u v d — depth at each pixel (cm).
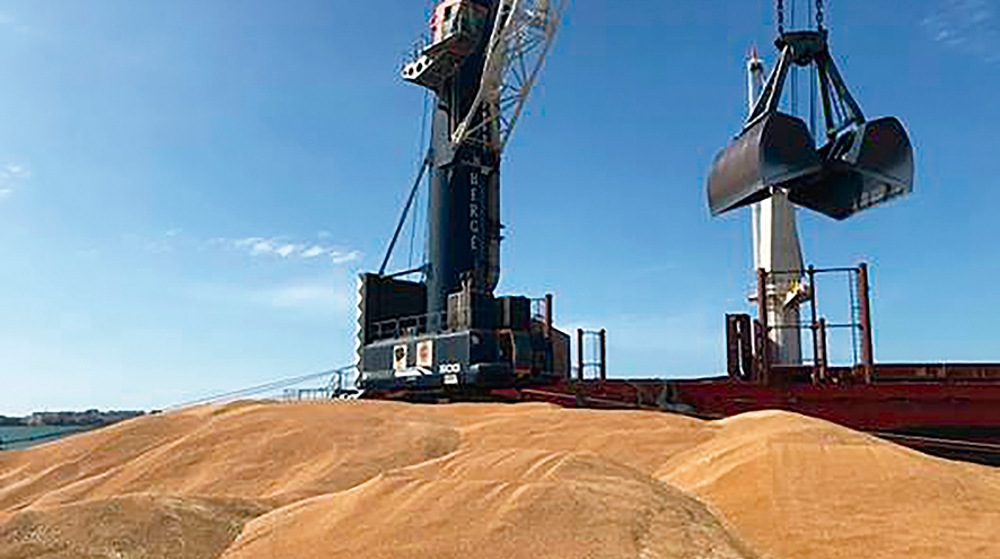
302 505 1195
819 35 3622
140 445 2061
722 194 3597
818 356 3425
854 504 1257
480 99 4722
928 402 3095
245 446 1906
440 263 4712
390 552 972
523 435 1953
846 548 1116
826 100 3666
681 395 3434
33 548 1038
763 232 5466
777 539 1155
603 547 959
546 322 4347
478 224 4769
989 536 1141
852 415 3170
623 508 1061
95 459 1986
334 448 1848
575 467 1238
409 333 4622
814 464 1417
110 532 1088
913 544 1116
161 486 1742
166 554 1053
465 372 4012
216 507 1223
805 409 3234
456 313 4216
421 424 2081
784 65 3628
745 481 1380
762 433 1673
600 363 3962
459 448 1897
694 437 1845
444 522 1030
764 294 3556
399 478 1191
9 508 1745
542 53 4822
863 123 3456
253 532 1116
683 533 1040
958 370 3247
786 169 3353
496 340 4072
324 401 2547
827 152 3638
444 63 4866
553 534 987
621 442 1838
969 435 3042
